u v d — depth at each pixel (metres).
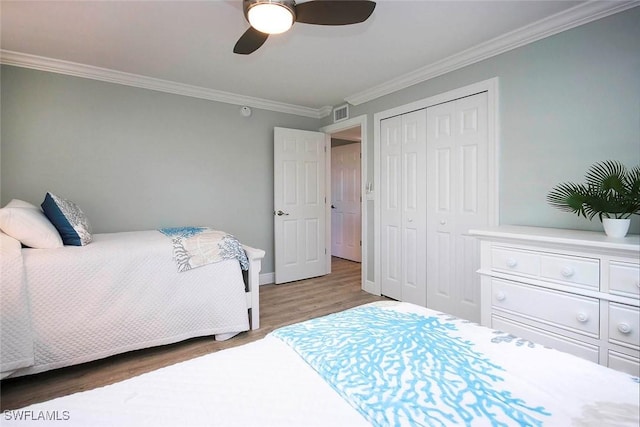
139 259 2.18
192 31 2.27
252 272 2.67
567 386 0.76
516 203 2.37
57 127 2.86
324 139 4.45
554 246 1.66
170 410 0.72
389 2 1.91
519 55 2.33
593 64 1.97
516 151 2.36
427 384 0.79
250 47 2.00
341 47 2.51
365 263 3.78
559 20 2.06
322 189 4.46
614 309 1.48
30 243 1.97
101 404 0.74
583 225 2.03
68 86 2.90
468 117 2.68
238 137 3.88
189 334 2.35
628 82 1.85
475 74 2.61
